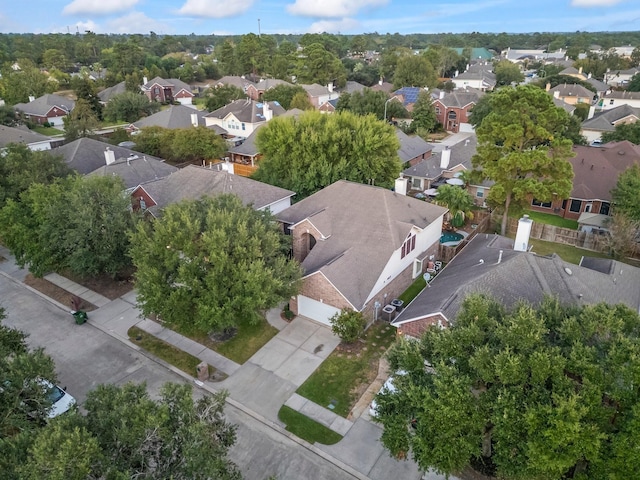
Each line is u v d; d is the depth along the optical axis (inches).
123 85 3907.5
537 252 1378.0
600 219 1453.0
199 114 2778.1
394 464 689.0
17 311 1102.4
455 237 1471.5
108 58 5728.3
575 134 2129.7
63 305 1123.3
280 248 1035.9
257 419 777.6
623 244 1257.4
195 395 829.8
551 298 669.9
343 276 976.9
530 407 497.0
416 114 3056.1
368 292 970.7
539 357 513.0
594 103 3671.3
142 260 891.4
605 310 587.2
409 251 1144.8
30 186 1196.5
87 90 3179.1
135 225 1034.7
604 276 938.1
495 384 545.6
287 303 1083.3
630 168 1390.3
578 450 474.6
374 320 1043.3
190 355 936.9
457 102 3174.2
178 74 5049.2
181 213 896.3
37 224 1144.2
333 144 1510.8
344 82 4621.1
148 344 972.6
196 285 838.5
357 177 1494.8
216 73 5447.8
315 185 1492.4
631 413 483.8
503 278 864.9
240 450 716.0
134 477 460.4
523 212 1583.4
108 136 2534.5
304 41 7003.0
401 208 1167.6
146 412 475.8
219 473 478.6
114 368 905.5
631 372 488.7
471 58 7062.0
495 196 1358.3
